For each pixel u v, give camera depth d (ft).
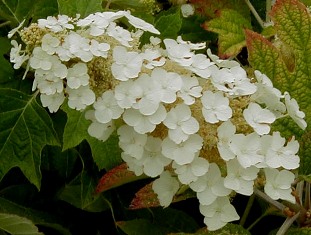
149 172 1.92
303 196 2.57
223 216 1.94
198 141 1.88
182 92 1.89
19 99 2.70
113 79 1.94
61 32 1.96
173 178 2.00
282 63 2.39
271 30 2.96
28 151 2.65
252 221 2.90
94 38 1.99
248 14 3.31
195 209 2.87
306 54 2.40
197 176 1.89
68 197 2.75
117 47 1.93
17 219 2.45
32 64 1.94
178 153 1.86
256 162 1.88
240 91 1.95
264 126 1.92
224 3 3.27
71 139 2.50
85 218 2.84
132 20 2.09
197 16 3.28
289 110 2.04
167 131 1.93
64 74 1.93
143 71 1.95
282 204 2.37
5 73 2.87
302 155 2.34
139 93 1.87
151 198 2.39
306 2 3.03
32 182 2.62
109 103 1.90
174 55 1.97
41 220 2.71
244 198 2.89
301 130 2.32
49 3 2.94
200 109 1.93
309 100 2.40
